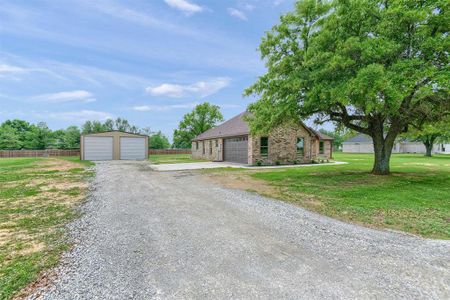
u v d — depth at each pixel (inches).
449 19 338.0
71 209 249.6
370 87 325.4
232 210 244.2
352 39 363.6
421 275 123.6
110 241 167.5
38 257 143.7
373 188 349.7
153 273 125.6
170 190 352.5
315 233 181.9
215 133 1072.8
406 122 479.5
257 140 783.1
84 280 119.6
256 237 173.5
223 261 137.9
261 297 105.3
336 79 386.6
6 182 422.6
